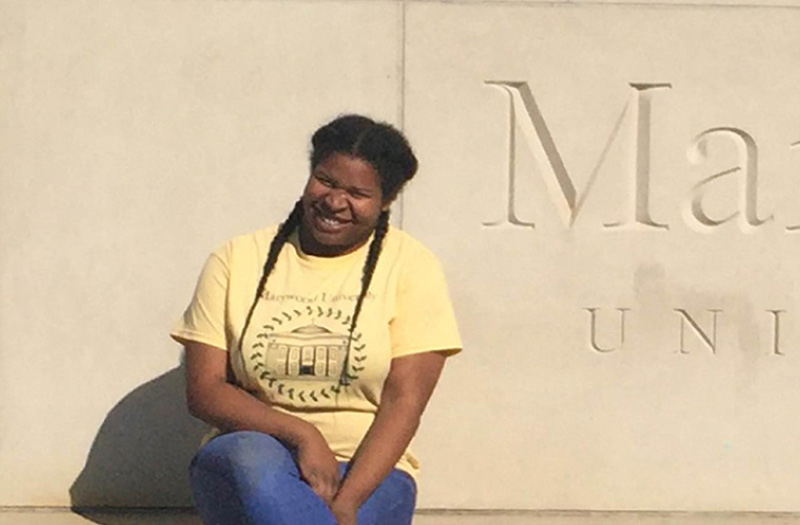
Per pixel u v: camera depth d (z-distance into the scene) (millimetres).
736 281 4586
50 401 4586
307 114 4535
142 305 4566
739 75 4539
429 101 4527
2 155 4516
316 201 3590
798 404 4617
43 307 4559
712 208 4562
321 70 4523
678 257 4574
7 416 4582
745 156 4574
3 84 4504
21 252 4539
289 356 3594
